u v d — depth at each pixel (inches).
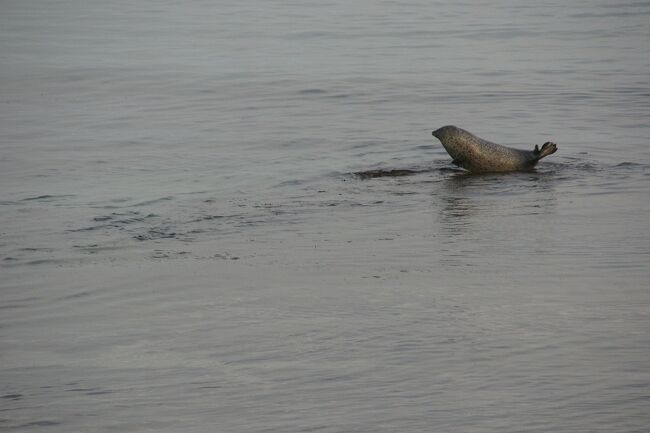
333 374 972.6
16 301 1322.6
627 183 1979.6
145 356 1067.3
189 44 5054.1
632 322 1104.8
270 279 1370.6
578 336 1054.4
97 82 3782.0
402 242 1565.0
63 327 1198.3
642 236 1552.7
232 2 7726.4
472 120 2859.3
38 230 1728.6
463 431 813.9
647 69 3956.7
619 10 6771.7
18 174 2214.6
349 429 832.9
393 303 1220.5
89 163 2325.3
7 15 6825.8
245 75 3897.6
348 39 5201.8
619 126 2694.4
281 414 874.8
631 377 922.1
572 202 1820.9
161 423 871.7
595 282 1294.3
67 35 5546.3
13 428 880.3
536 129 2684.5
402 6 7283.5
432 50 4702.3
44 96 3499.0
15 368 1048.8
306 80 3727.9
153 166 2278.5
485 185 1990.7
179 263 1483.8
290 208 1841.8
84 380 999.6
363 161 2269.9
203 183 2086.6
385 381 943.7
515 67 4079.7
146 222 1769.2
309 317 1178.0
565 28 5674.2
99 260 1524.4
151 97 3422.7
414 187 1993.1
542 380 922.1
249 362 1025.5
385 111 3051.2
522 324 1107.3
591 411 842.2
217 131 2738.7
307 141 2544.3
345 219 1743.4
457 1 7711.6
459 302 1212.5
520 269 1374.3
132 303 1285.7
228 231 1685.5
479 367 967.6
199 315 1213.7
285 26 5880.9
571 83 3582.7
